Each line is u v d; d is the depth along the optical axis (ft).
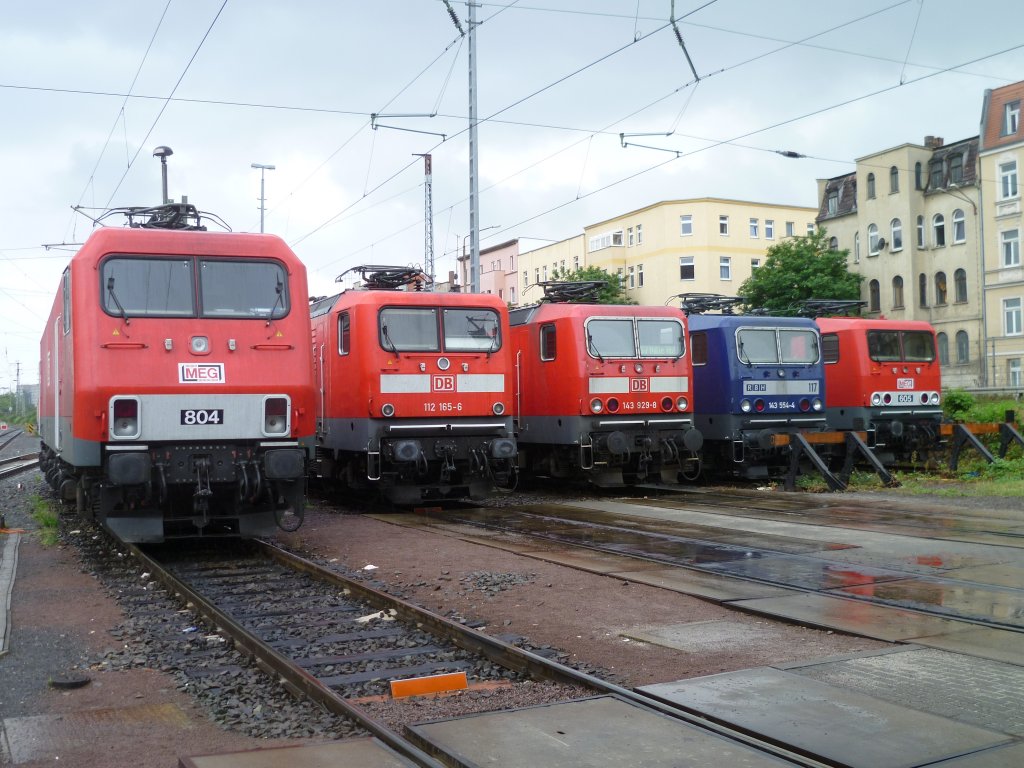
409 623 25.61
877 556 34.83
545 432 61.05
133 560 36.27
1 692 19.89
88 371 34.47
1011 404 90.74
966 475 65.46
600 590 29.45
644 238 184.96
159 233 36.32
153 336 35.32
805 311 79.25
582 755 15.40
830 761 15.01
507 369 53.42
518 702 18.78
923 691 18.66
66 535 44.47
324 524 48.01
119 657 22.54
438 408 51.67
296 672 19.69
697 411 68.39
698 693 18.61
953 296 141.59
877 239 149.48
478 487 54.24
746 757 15.24
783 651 22.12
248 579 32.86
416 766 14.94
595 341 58.65
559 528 44.45
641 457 59.88
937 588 28.84
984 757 15.07
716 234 179.63
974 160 138.31
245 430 36.17
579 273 178.91
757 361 66.13
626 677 20.36
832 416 73.72
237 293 36.81
